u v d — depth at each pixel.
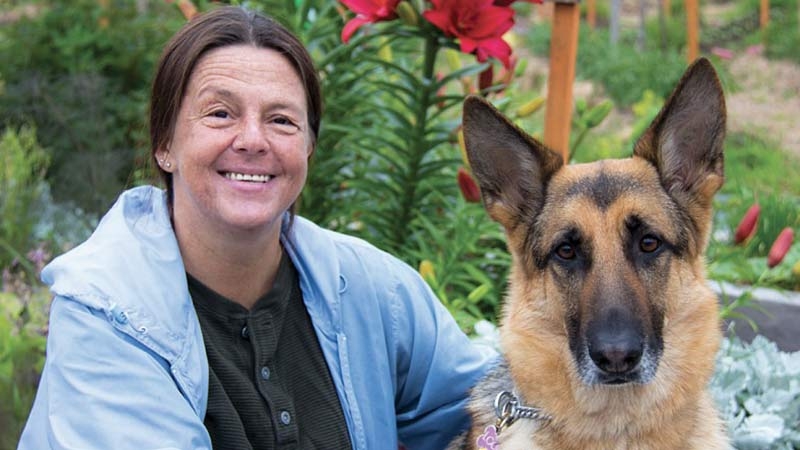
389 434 3.44
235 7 3.14
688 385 3.31
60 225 7.28
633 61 12.73
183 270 3.02
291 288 3.31
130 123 8.55
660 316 3.26
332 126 4.94
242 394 3.05
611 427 3.30
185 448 2.76
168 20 9.34
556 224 3.40
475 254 5.19
